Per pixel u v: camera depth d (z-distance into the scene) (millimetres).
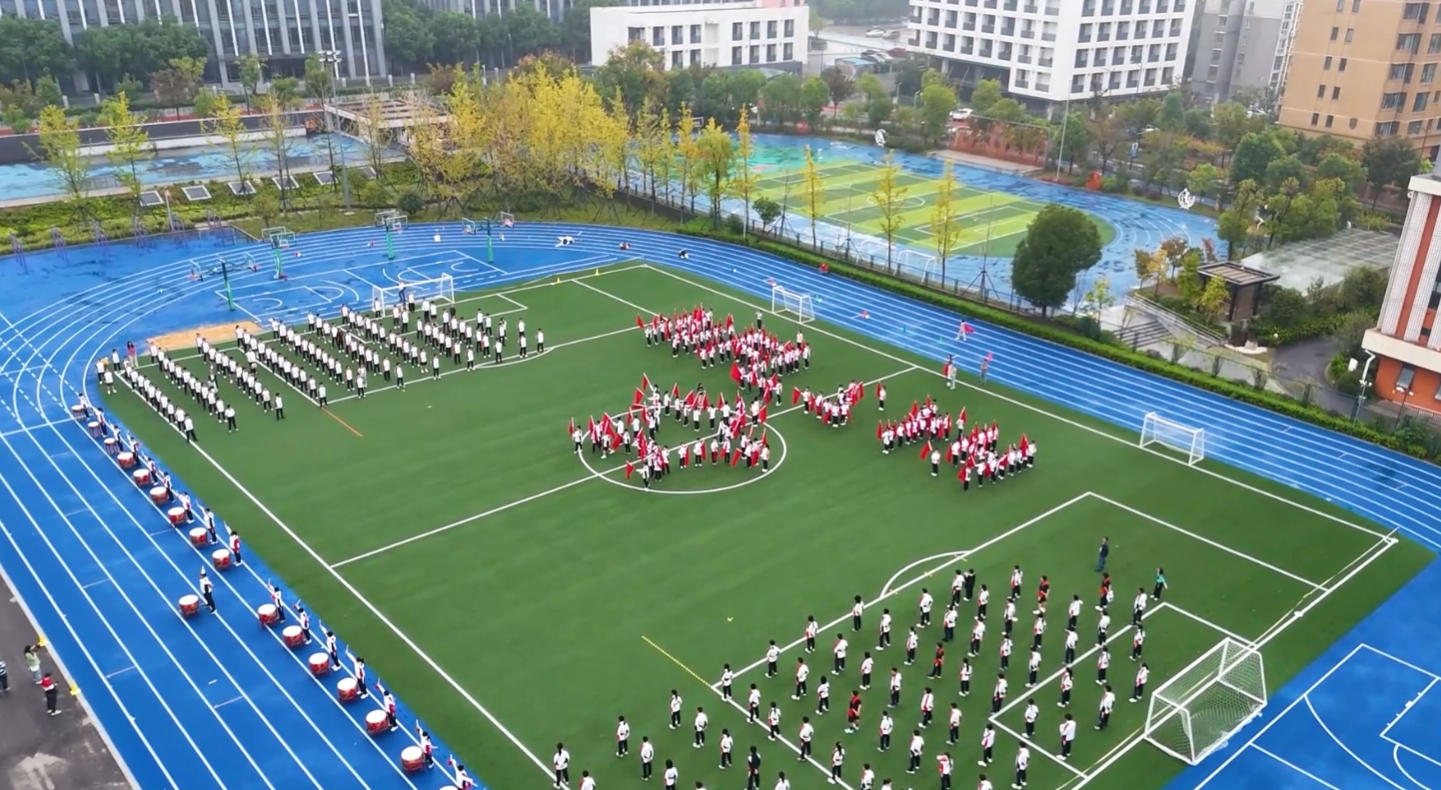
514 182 104375
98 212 98062
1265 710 40000
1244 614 45625
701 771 36594
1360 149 114250
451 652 42375
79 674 41250
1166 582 47625
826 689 39375
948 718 39125
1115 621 44969
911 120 135625
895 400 65250
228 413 59969
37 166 113250
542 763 36906
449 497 53375
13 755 37406
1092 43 151500
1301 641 43969
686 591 46281
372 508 52406
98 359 69188
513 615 44594
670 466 56531
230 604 45312
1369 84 120125
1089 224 74750
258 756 37469
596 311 79000
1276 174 102438
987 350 73750
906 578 47406
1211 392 67500
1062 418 63688
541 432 60062
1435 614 45969
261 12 150750
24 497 53281
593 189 110562
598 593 46062
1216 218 107500
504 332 72188
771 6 180375
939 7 166500
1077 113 126438
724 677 39938
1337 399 66438
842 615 44844
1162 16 157250
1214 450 60031
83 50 136500
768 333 75125
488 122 104375
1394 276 63750
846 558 48844
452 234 97688
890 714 39250
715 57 167875
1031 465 57781
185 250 91375
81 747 37812
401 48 162750
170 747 37844
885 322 78438
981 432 57875
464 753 37344
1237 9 162250
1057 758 37438
